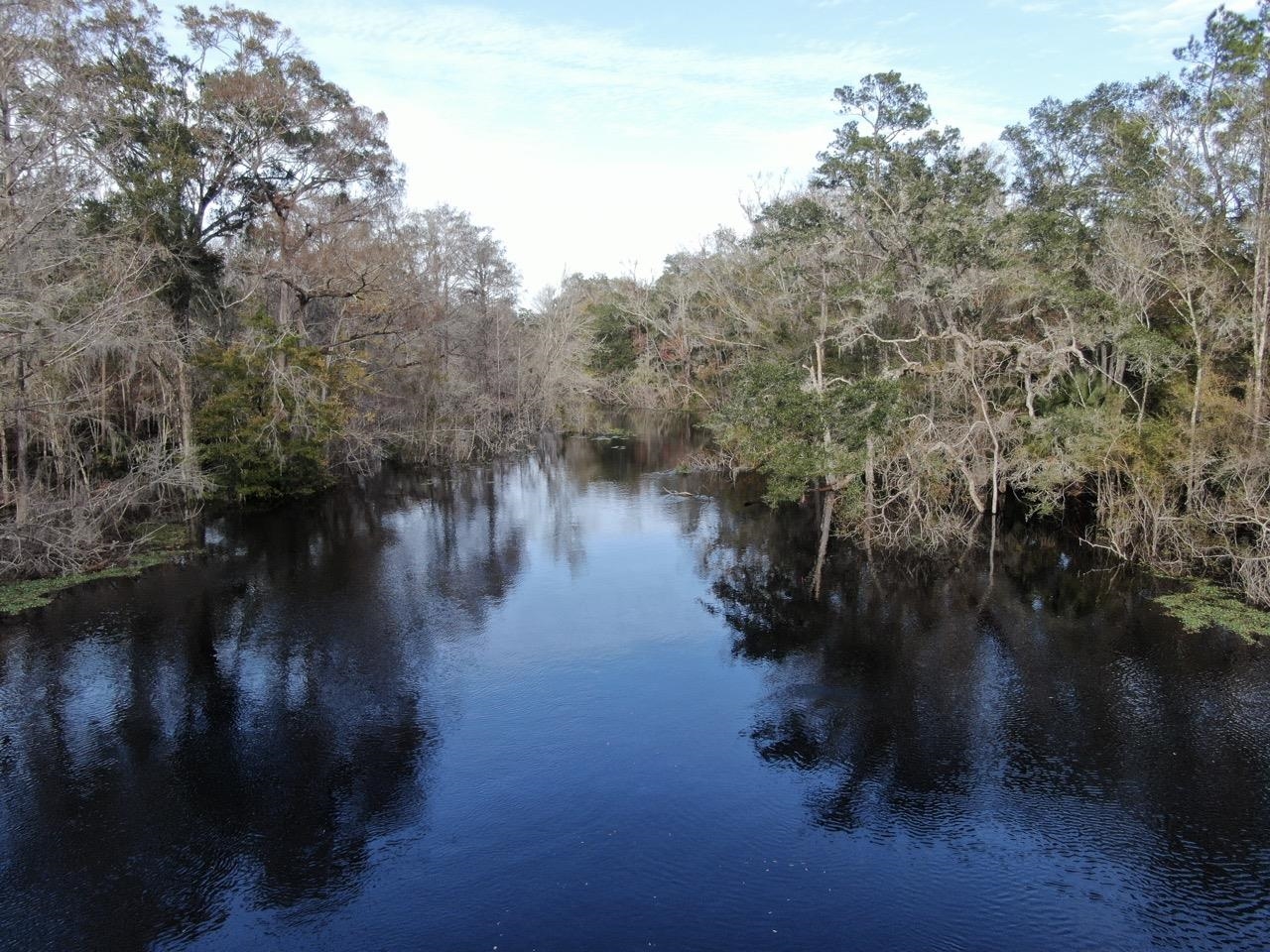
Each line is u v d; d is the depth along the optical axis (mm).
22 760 13664
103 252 24672
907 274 29125
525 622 20219
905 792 12773
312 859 11211
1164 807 12320
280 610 21000
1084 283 28016
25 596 21672
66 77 23141
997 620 19844
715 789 12852
